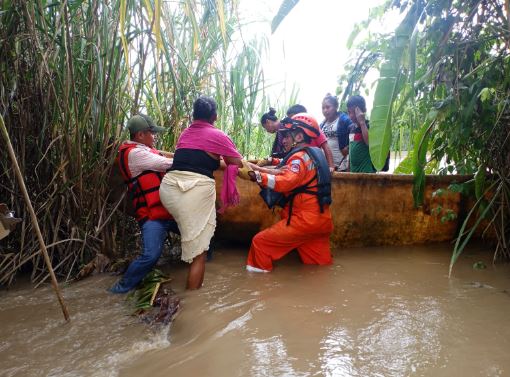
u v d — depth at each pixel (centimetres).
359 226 388
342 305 253
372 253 376
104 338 215
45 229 319
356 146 450
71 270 319
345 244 388
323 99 486
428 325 224
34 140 310
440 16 311
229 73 479
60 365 188
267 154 663
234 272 323
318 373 176
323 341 205
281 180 313
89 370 183
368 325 223
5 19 280
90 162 322
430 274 317
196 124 300
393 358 189
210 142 290
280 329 219
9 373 182
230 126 508
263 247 324
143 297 268
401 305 253
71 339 215
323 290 280
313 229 325
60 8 281
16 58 294
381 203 390
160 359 191
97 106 313
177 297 268
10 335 220
